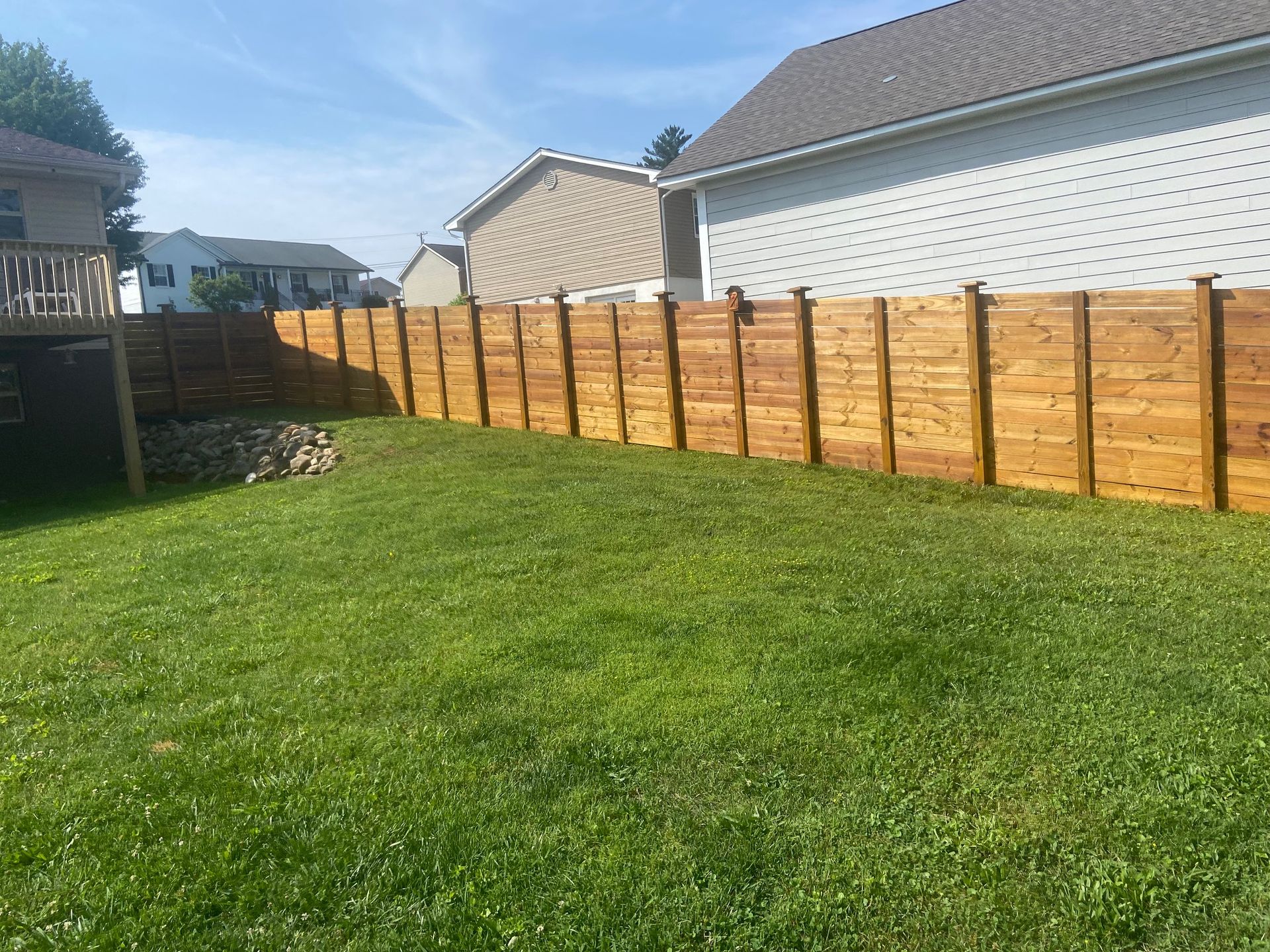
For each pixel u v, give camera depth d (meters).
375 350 15.21
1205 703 3.90
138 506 10.60
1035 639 4.63
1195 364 7.10
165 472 13.35
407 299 52.25
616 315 11.35
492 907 2.94
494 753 3.87
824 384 9.48
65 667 5.26
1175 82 9.56
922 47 13.59
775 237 13.08
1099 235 10.30
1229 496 7.05
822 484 8.70
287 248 55.12
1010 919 2.79
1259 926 2.70
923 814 3.29
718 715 4.04
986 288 11.26
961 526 6.95
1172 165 9.71
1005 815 3.26
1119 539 6.39
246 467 12.35
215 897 3.04
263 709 4.46
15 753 4.18
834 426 9.47
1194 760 3.49
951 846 3.11
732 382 10.29
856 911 2.86
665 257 23.78
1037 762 3.55
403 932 2.86
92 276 11.90
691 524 7.36
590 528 7.41
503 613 5.58
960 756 3.63
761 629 4.99
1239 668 4.19
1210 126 9.43
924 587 5.46
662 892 2.98
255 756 3.96
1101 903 2.81
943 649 4.55
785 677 4.37
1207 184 9.52
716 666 4.57
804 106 13.52
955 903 2.87
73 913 3.00
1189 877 2.90
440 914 2.91
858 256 12.30
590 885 3.02
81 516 10.25
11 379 14.73
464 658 4.89
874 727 3.87
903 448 8.95
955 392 8.51
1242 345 6.87
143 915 2.96
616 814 3.40
